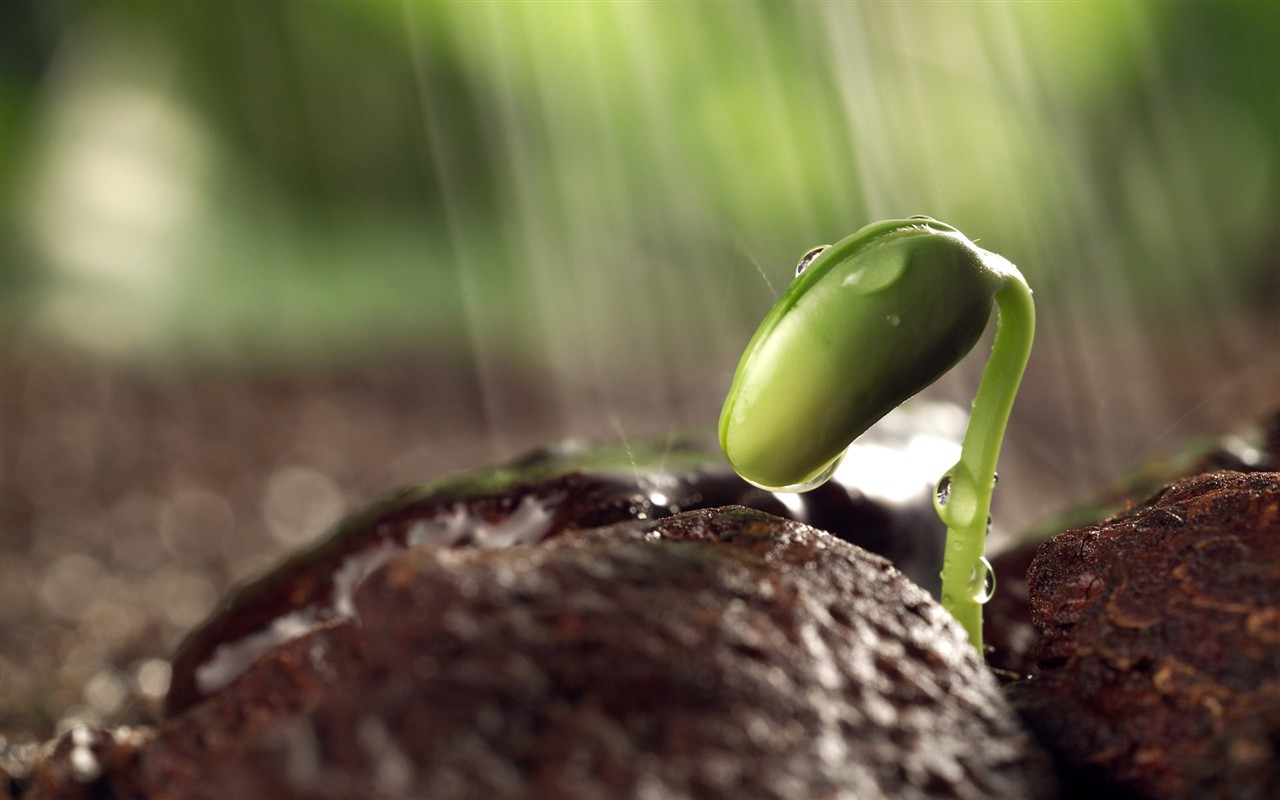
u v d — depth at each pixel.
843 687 0.14
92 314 0.82
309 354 0.88
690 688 0.14
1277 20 1.00
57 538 0.48
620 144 1.13
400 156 1.19
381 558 0.18
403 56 1.20
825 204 1.04
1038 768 0.14
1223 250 0.96
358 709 0.13
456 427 0.73
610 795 0.13
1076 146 1.01
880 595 0.15
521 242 1.13
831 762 0.14
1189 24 1.02
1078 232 0.98
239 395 0.75
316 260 1.08
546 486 0.18
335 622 0.14
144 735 0.14
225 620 0.18
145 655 0.34
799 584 0.15
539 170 1.16
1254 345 0.76
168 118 1.05
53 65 1.01
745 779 0.13
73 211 0.91
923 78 1.03
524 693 0.14
